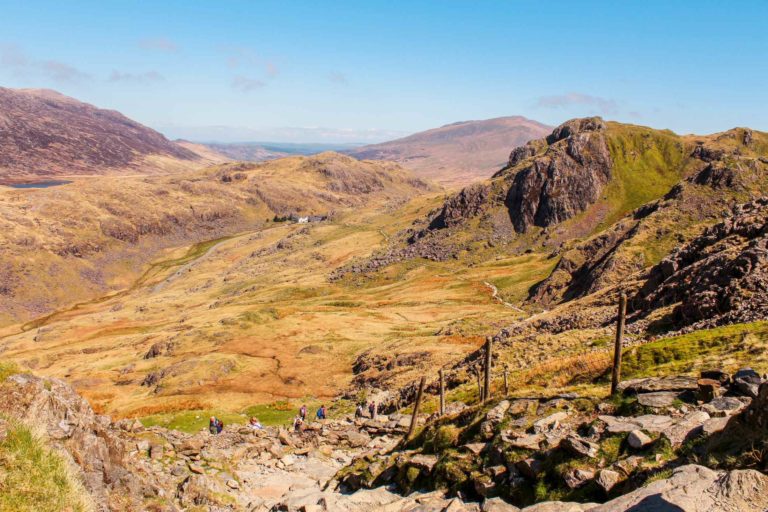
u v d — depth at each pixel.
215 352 114.69
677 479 13.11
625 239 155.88
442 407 38.72
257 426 43.19
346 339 124.06
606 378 36.38
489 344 28.80
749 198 164.00
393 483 24.88
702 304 47.78
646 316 56.00
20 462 14.64
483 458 21.11
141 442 31.34
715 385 19.03
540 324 75.12
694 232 148.38
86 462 18.50
